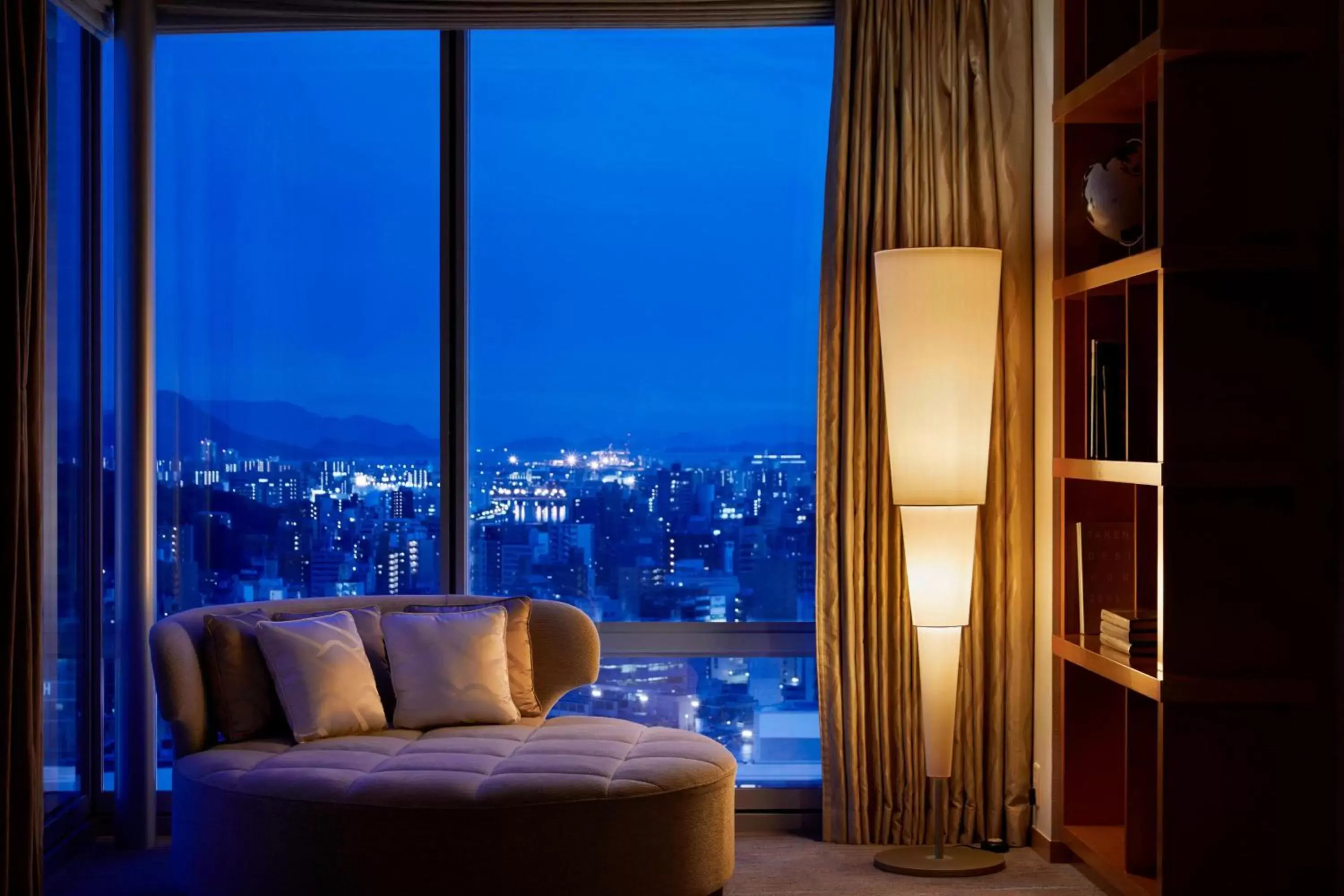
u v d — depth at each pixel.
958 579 4.03
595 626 4.70
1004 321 4.33
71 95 4.36
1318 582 3.31
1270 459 3.33
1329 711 3.30
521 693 4.17
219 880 3.47
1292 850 3.32
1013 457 4.32
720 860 3.63
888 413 4.08
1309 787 3.32
